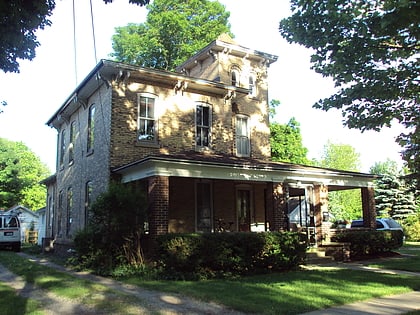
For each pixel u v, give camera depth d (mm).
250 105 20453
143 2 8523
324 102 9344
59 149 24188
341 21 8383
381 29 7812
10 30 7777
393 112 8852
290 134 33312
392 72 8477
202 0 32375
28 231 41719
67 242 19781
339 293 9125
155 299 8734
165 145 17031
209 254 12086
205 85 18094
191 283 10711
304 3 8750
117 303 8297
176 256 11797
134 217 13273
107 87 16484
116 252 13406
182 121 17719
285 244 13336
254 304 7965
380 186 41281
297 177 16828
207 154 17828
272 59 21719
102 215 13398
